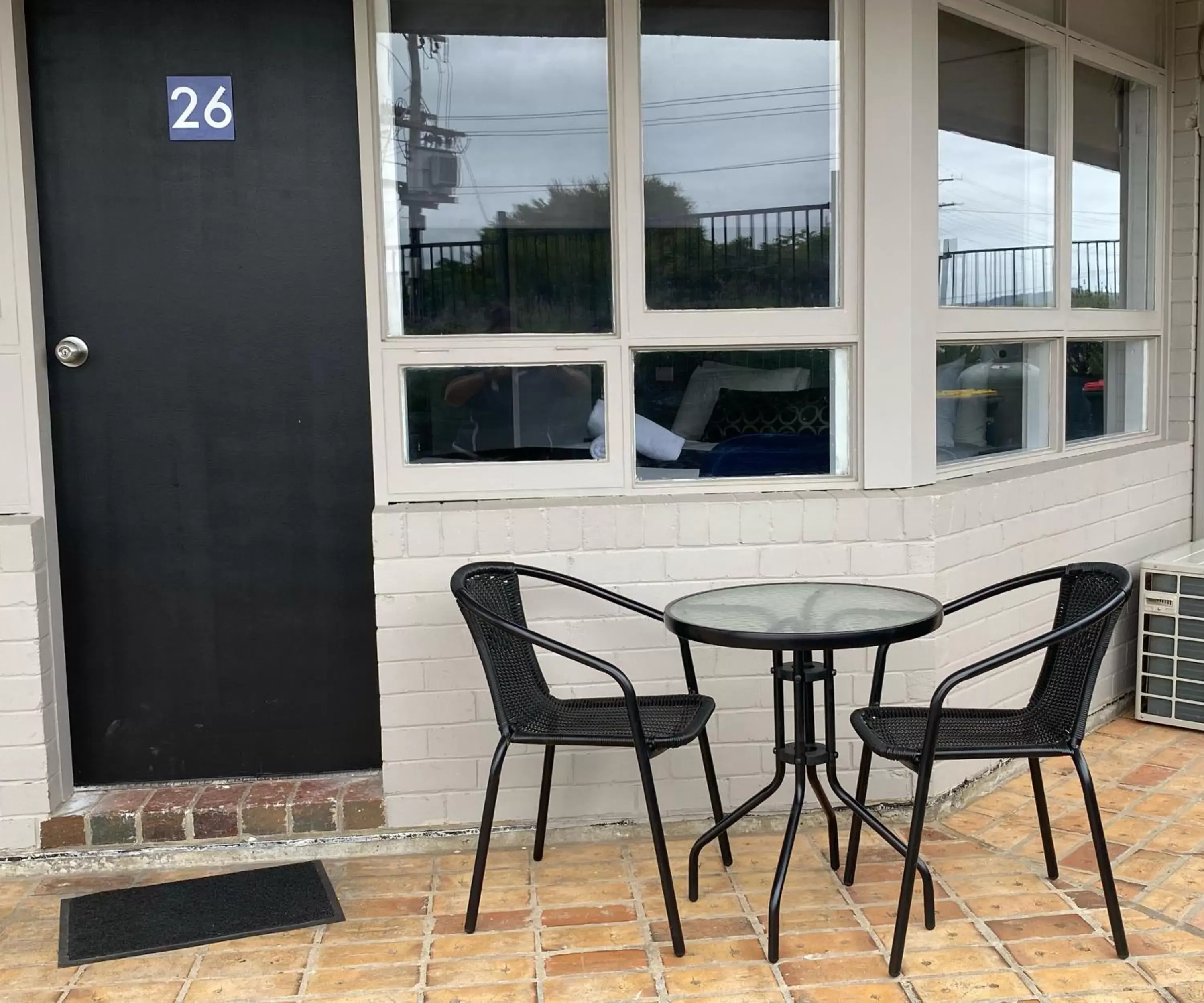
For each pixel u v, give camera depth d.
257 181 3.34
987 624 3.65
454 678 3.31
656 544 3.33
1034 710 2.90
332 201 3.36
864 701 3.43
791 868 3.16
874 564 3.39
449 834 3.34
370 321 3.30
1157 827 3.38
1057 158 4.11
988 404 3.91
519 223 3.35
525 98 3.32
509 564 3.10
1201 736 4.20
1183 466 4.80
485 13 3.29
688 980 2.61
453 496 3.38
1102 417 4.56
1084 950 2.69
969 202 3.72
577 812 3.39
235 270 3.37
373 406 3.33
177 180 3.32
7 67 3.16
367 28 3.23
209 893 3.10
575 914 2.94
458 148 3.32
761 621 2.68
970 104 3.70
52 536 3.34
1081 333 4.29
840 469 3.52
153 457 3.40
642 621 3.34
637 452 3.44
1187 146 4.71
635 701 2.67
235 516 3.44
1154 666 4.32
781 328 3.42
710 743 3.40
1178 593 4.23
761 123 3.38
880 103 3.35
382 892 3.09
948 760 3.17
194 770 3.51
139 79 3.28
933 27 3.44
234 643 3.48
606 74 3.32
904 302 3.41
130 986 2.64
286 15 3.30
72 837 3.26
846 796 2.85
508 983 2.62
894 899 2.97
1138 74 4.51
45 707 3.26
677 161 3.36
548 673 3.34
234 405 3.41
